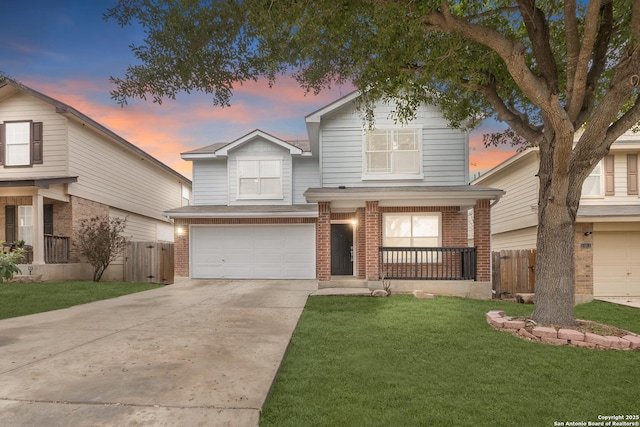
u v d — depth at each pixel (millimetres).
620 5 6047
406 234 11703
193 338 5172
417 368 4102
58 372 3773
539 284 5883
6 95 12930
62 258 12664
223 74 6867
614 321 7238
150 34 6211
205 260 13609
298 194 14680
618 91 4969
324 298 8883
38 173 12781
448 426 2846
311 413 3025
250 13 5180
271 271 13523
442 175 11852
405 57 5891
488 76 6738
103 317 6703
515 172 14180
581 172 5699
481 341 5172
